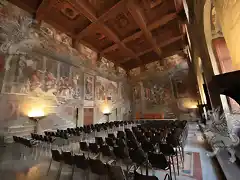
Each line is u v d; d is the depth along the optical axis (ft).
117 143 15.43
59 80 35.09
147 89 64.39
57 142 20.48
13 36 26.58
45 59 32.37
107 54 56.59
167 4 33.88
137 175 6.26
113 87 58.54
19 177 12.09
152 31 45.55
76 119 38.40
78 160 10.39
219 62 13.08
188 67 54.29
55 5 30.71
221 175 10.35
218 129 12.31
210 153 15.31
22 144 21.26
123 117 60.49
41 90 30.25
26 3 29.19
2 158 17.25
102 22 36.35
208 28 13.51
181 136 17.83
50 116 31.32
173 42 51.72
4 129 23.00
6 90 24.13
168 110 56.39
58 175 11.48
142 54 59.21
